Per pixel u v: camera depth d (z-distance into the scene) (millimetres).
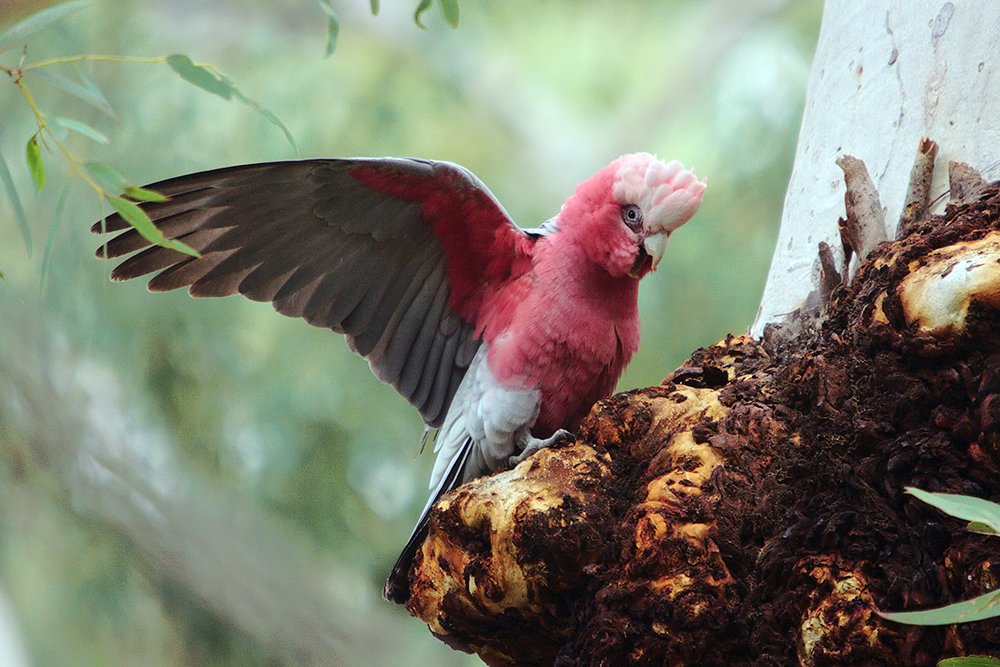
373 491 17500
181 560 17500
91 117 16906
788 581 5938
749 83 19188
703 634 5996
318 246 8062
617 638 6137
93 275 16719
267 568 17625
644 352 17406
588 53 22672
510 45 22375
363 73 20312
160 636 18031
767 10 20953
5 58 16297
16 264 16844
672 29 22062
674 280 17562
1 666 15984
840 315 6359
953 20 6789
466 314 8477
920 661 5594
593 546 6395
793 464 6125
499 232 8117
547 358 8094
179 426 17469
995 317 5488
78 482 17391
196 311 17078
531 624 6723
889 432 5848
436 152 21641
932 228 6148
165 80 17750
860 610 5703
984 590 5391
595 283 8195
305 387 17328
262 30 19969
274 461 17188
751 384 6598
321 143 19375
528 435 8039
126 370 17281
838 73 7535
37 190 5664
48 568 18312
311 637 17641
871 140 7117
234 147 18078
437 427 8594
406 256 8234
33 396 17047
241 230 7840
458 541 6781
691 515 6164
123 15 18000
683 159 21172
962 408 5656
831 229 7242
